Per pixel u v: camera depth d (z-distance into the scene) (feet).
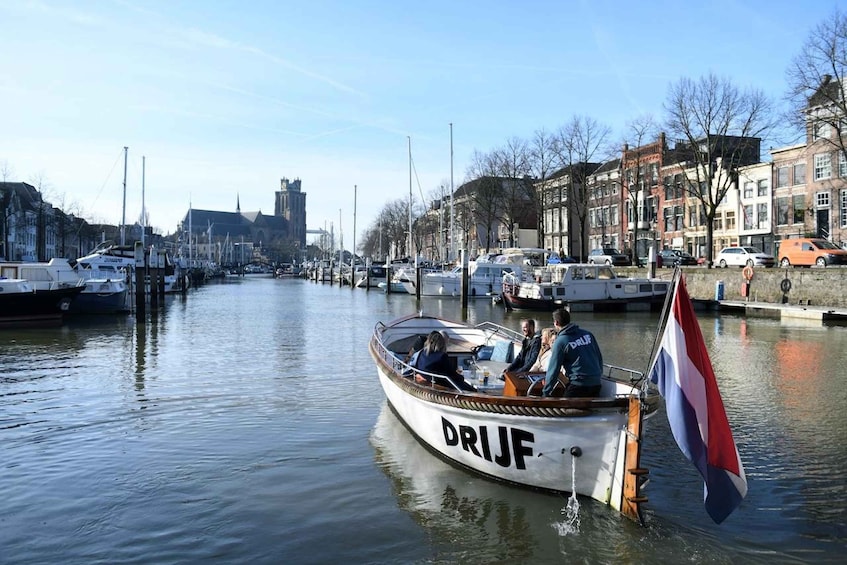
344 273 284.20
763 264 129.08
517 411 23.81
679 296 22.16
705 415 21.65
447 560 20.93
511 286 129.49
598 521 23.16
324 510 24.85
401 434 34.96
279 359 61.72
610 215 220.84
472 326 48.62
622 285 124.26
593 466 23.67
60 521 24.12
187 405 42.16
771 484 27.35
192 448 32.89
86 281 113.60
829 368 55.52
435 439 29.89
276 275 451.53
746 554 21.18
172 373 54.13
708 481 21.48
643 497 22.50
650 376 22.68
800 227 152.25
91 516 24.54
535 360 32.53
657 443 33.35
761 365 57.26
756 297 120.26
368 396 44.60
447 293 168.66
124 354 65.87
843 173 141.69
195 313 122.93
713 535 22.48
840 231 142.20
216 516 24.41
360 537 22.56
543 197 193.36
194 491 26.96
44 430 36.35
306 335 83.15
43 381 50.70
